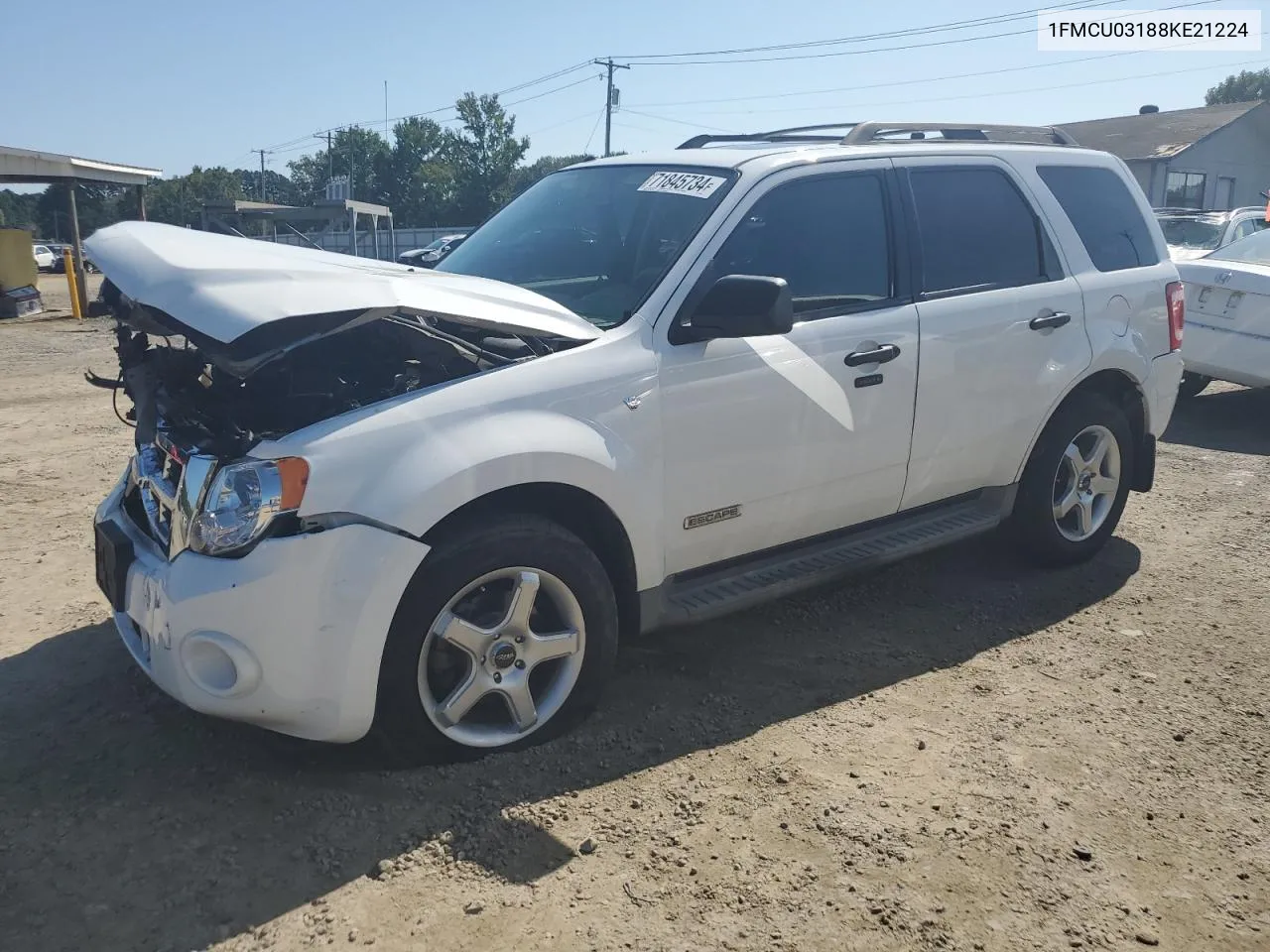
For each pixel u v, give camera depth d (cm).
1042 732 366
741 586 391
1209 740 364
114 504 374
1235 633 453
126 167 2178
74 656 409
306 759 337
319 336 294
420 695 314
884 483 430
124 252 353
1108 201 528
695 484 366
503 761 336
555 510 352
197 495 303
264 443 299
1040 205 488
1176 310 536
